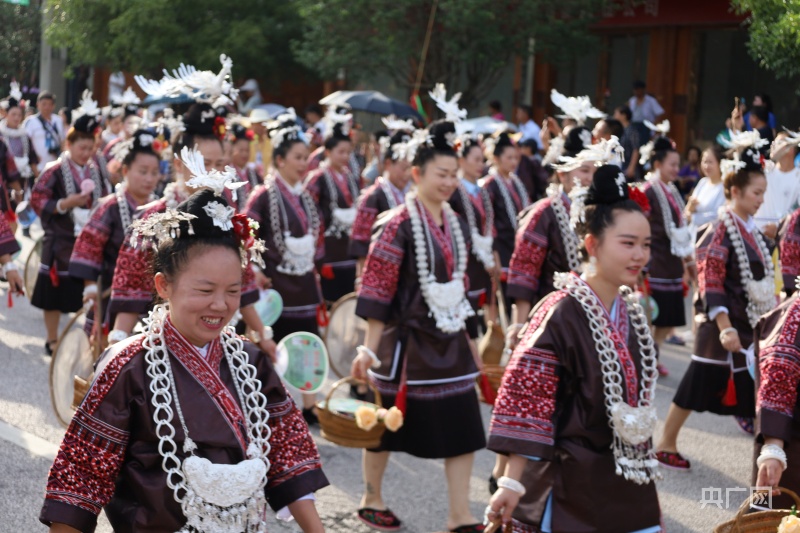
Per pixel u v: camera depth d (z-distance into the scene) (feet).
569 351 12.73
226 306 9.90
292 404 10.80
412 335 18.89
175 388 9.97
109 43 75.25
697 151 56.80
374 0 59.47
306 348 22.53
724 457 24.14
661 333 31.81
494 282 29.19
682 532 19.34
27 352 30.78
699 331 22.80
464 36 59.93
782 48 31.42
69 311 30.48
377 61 62.03
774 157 29.96
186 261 9.78
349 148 36.37
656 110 58.65
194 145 18.67
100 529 18.04
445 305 18.75
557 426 12.92
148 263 10.52
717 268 21.99
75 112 32.24
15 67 80.89
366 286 18.84
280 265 26.17
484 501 20.86
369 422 17.76
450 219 19.52
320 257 27.71
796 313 14.87
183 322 9.91
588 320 12.80
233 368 10.34
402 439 18.86
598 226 12.85
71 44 76.13
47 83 86.17
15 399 25.57
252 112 56.54
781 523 12.69
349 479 21.74
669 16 63.93
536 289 21.79
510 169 34.12
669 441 23.20
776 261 27.48
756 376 15.53
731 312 22.24
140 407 9.92
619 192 12.89
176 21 73.77
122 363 9.98
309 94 87.51
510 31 60.44
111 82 76.89
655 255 30.94
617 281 12.85
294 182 26.73
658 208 30.86
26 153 50.11
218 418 10.02
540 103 70.79
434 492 21.29
